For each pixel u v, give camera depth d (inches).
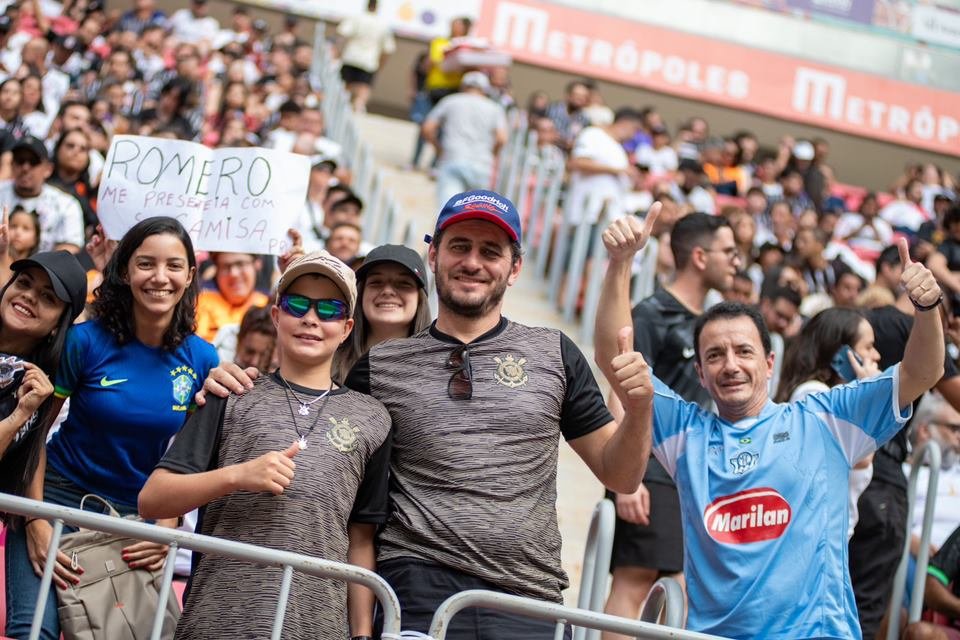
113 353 170.1
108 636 163.6
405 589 149.9
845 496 167.6
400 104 879.1
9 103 434.0
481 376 157.9
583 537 284.2
